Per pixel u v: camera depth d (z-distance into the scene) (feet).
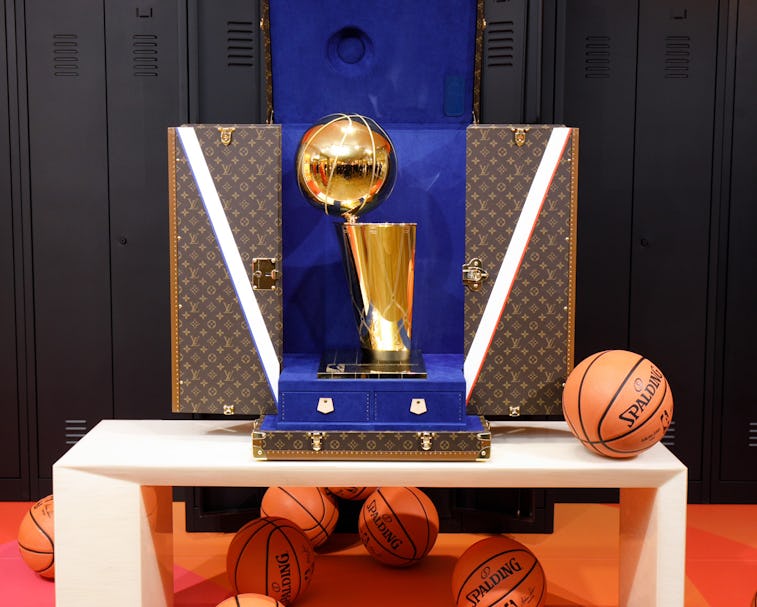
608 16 9.62
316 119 7.21
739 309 9.94
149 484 6.20
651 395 6.05
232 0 8.90
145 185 9.68
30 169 9.66
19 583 7.64
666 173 9.81
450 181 7.15
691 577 7.94
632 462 6.25
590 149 9.77
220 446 6.59
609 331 10.00
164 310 9.83
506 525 9.07
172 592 7.14
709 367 9.97
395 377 6.31
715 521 9.45
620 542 7.08
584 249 9.89
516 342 6.58
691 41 9.64
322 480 6.20
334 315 7.33
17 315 9.80
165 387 9.90
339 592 7.60
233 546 7.26
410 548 7.86
